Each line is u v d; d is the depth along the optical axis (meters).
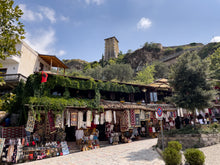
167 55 76.31
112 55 95.19
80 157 9.81
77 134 13.98
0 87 19.67
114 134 14.78
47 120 13.20
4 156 9.73
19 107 15.80
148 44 81.25
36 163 9.02
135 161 8.09
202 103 12.57
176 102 13.38
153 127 17.53
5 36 5.54
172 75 14.41
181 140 10.84
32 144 11.44
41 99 12.58
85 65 88.50
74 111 13.67
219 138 11.46
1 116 14.87
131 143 14.17
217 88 22.42
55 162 8.94
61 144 11.84
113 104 15.87
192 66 13.64
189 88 13.12
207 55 54.78
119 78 50.66
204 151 9.39
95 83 15.73
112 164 7.82
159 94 21.33
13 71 19.02
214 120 20.59
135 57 77.81
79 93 16.97
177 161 6.50
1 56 5.74
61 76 14.36
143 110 16.77
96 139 13.85
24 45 20.39
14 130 12.70
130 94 18.52
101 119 14.66
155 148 11.12
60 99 13.25
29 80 13.58
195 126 12.45
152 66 45.97
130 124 15.39
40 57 23.56
